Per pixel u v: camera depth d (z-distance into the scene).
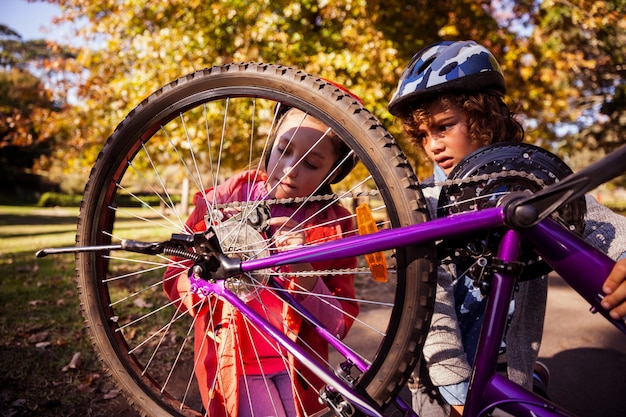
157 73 6.57
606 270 0.98
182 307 1.50
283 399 1.50
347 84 6.16
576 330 3.28
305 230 1.40
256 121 6.27
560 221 1.06
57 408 2.05
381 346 1.11
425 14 7.20
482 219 1.01
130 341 2.81
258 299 1.33
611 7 8.71
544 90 7.58
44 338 2.78
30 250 6.56
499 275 1.06
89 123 7.70
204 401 1.48
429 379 1.40
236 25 6.89
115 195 1.38
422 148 1.45
